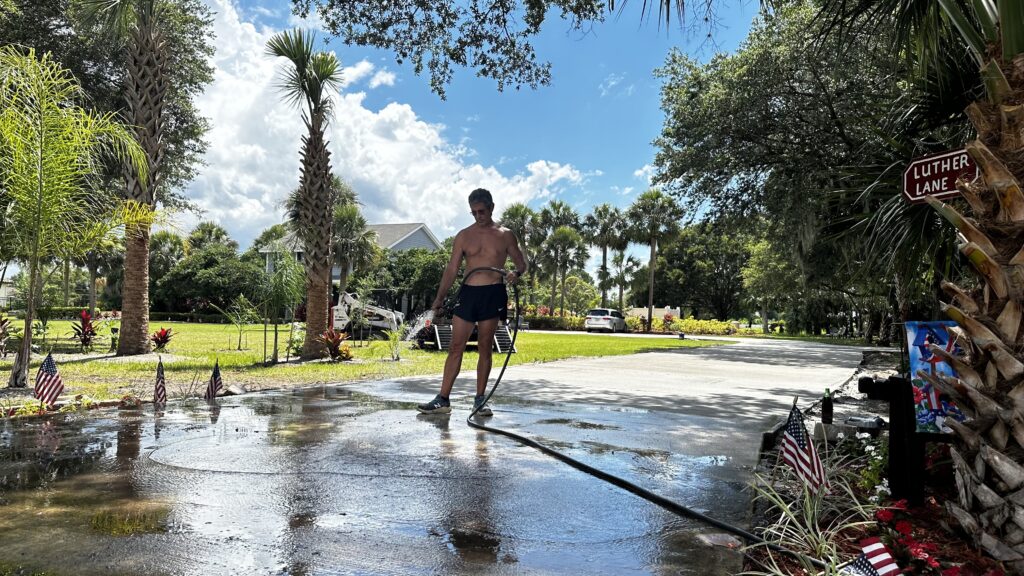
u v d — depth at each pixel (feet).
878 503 8.44
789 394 22.94
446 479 9.52
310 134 39.78
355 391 20.66
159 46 37.29
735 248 176.24
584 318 138.00
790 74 37.88
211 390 18.06
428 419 15.06
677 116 46.68
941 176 8.54
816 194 37.37
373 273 124.88
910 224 13.74
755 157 42.32
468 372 29.73
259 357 42.29
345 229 114.93
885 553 5.29
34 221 20.02
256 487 8.77
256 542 6.63
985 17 7.41
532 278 159.53
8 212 20.02
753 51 40.60
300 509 7.84
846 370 36.35
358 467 10.08
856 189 17.11
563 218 160.15
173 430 12.92
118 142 22.15
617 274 207.21
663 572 6.17
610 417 16.26
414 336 57.72
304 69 38.68
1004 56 6.97
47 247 21.39
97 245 22.22
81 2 37.04
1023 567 6.24
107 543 6.46
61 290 144.15
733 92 41.32
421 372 31.12
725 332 141.69
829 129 37.60
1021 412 6.43
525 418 15.74
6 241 20.85
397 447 11.71
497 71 32.30
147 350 40.75
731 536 7.38
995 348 6.46
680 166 46.44
